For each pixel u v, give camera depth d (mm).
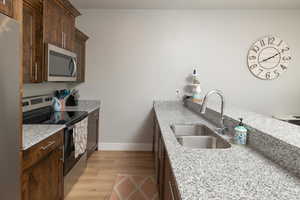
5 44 1131
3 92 1126
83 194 2510
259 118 1885
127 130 4086
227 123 1983
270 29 3898
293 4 3592
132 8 3861
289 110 3998
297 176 1028
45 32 2279
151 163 3488
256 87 3986
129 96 4035
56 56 2523
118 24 3934
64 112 2953
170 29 3936
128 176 3008
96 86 4016
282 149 1154
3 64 1118
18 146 1285
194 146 1980
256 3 3551
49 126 2086
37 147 1644
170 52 3965
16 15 1265
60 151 2109
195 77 3893
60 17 2668
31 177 1576
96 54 3971
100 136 4098
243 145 1525
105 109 4055
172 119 2639
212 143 1961
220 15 3906
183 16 3918
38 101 2904
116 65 3986
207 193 854
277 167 1135
